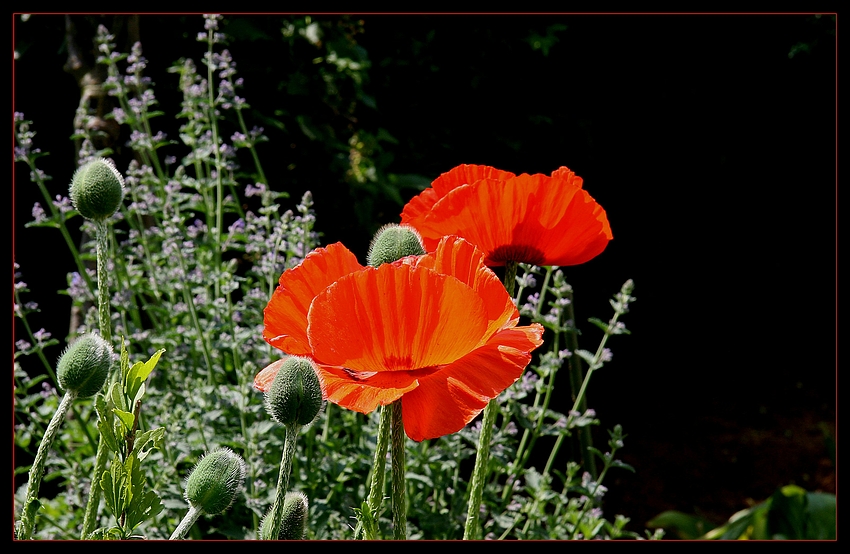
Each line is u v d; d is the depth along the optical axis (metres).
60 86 4.36
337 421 3.16
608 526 2.85
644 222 5.80
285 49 4.73
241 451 2.76
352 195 5.08
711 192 5.81
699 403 5.75
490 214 1.38
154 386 3.05
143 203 3.13
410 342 1.03
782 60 5.39
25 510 1.09
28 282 4.16
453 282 1.00
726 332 6.04
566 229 1.39
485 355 1.07
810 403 5.85
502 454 2.52
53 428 1.09
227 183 3.29
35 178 2.92
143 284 3.38
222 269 3.11
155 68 4.44
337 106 5.22
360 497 2.64
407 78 5.30
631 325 5.77
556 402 4.67
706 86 5.50
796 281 6.09
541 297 2.60
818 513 3.72
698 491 5.14
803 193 5.86
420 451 2.71
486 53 5.20
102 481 1.03
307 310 1.14
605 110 5.45
